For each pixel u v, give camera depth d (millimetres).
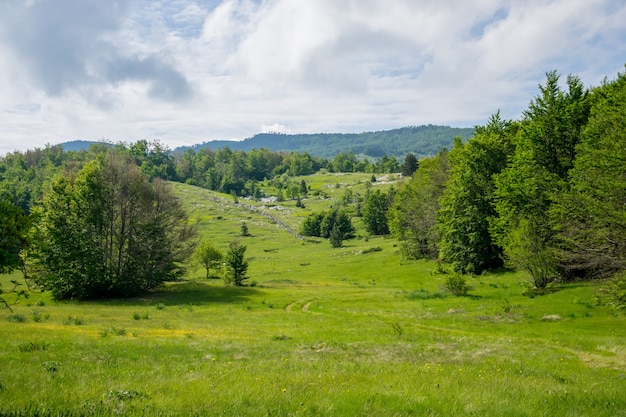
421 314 40031
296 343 24578
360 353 21453
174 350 20703
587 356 21266
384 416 8633
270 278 88625
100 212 56969
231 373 14352
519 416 9133
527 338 27484
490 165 61906
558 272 45156
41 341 21328
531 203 47812
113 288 56562
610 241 31516
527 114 49531
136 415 7984
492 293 46812
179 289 63906
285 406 9062
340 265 102062
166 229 63062
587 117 46156
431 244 84188
